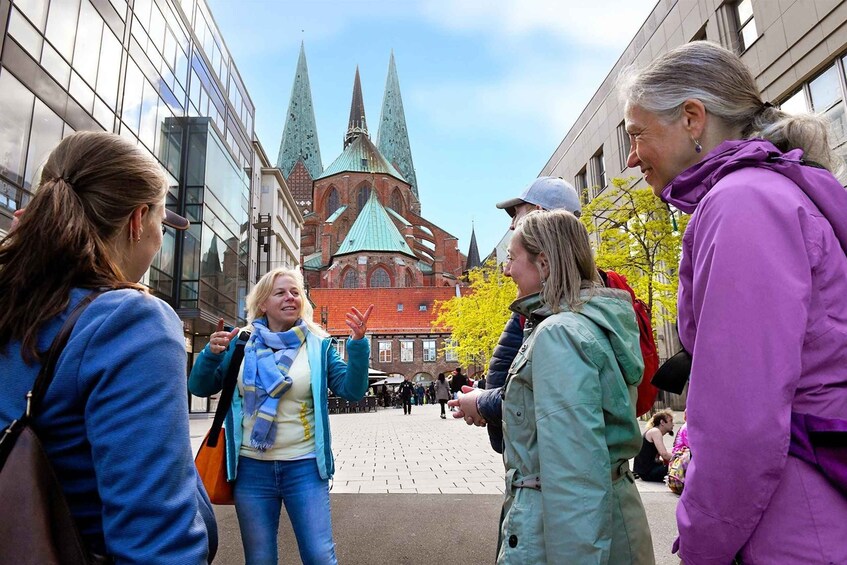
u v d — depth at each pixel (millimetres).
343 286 72000
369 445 12820
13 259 1208
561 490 1647
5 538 958
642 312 2684
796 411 1172
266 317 3295
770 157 1331
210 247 23703
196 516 1161
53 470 1065
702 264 1283
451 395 27344
